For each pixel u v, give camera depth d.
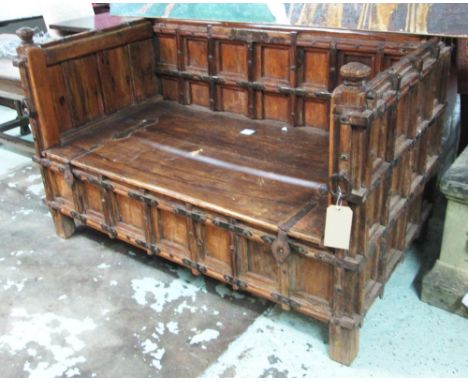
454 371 1.76
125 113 2.72
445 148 2.56
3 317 2.10
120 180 2.12
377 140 1.57
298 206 1.84
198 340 1.94
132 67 2.70
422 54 1.81
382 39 2.08
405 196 1.94
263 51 2.40
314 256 1.67
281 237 1.71
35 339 1.98
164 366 1.83
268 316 2.04
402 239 2.04
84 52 2.43
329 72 2.25
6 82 3.06
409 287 2.16
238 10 2.31
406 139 1.84
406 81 1.67
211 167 2.15
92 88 2.52
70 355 1.90
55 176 2.45
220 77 2.58
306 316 2.03
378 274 1.86
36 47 2.23
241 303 2.12
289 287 1.80
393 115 1.61
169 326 2.01
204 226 1.96
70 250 2.51
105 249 2.51
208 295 2.17
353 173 1.49
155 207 2.07
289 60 2.33
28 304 2.16
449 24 1.83
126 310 2.11
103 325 2.03
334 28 2.17
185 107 2.80
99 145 2.41
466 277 2.00
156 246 2.17
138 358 1.87
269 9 2.21
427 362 1.80
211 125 2.56
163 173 2.12
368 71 1.41
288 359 1.83
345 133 1.44
